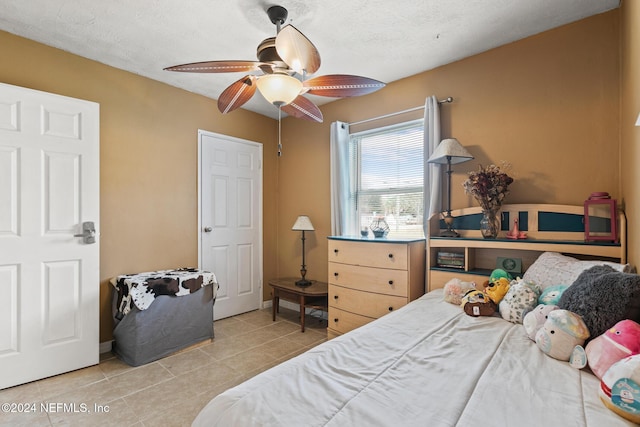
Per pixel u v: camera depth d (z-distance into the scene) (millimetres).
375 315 2686
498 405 925
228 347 2834
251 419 893
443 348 1339
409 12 2047
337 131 3379
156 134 3070
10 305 2141
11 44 2291
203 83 3146
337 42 2406
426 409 905
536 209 2248
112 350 2742
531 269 2000
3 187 2131
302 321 3244
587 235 1955
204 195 3449
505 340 1428
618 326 1104
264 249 4074
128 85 2883
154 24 2184
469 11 2043
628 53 1715
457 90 2697
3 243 2121
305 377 1097
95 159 2506
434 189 2668
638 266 1518
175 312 2701
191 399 2012
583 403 939
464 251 2555
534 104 2314
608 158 2039
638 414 835
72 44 2441
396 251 2570
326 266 3693
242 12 2047
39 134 2262
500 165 2459
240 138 3801
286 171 4145
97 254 2502
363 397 967
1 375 2098
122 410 1892
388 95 3162
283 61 1698
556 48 2229
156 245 3061
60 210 2344
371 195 3381
